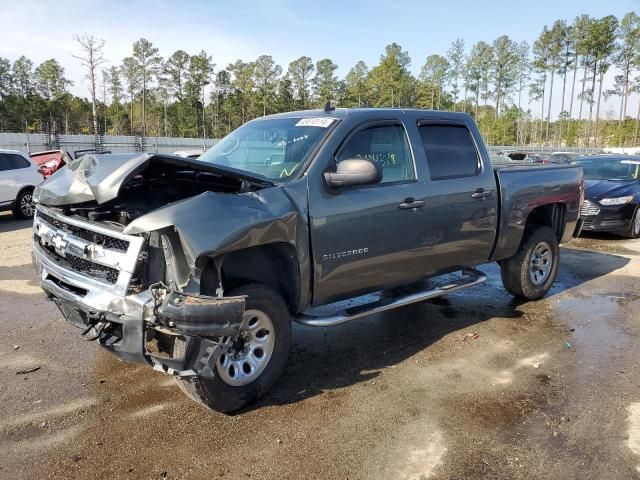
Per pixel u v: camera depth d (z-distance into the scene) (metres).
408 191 4.49
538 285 6.20
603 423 3.57
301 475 3.01
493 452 3.24
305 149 4.10
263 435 3.39
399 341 5.01
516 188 5.54
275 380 3.82
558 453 3.23
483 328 5.39
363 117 4.37
